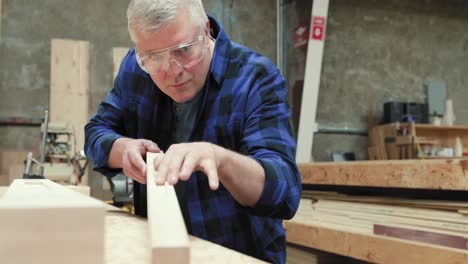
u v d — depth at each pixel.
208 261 0.68
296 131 4.14
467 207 1.89
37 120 3.80
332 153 4.73
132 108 1.42
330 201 2.72
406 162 1.96
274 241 1.30
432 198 2.23
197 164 0.85
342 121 4.80
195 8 1.15
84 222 0.55
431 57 5.16
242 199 1.03
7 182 3.48
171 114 1.38
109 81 4.05
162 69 1.14
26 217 0.54
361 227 2.38
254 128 1.17
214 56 1.28
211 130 1.28
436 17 5.20
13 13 3.84
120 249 0.74
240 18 4.50
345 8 4.87
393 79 5.00
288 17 4.50
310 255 2.81
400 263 1.99
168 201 0.72
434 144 4.48
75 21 3.99
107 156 1.28
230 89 1.26
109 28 4.07
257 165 1.00
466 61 5.30
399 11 5.06
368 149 4.71
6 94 3.79
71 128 3.22
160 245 0.52
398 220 2.18
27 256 0.54
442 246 1.84
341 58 4.84
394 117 4.48
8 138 3.76
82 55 3.88
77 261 0.55
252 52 1.34
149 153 1.15
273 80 1.25
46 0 3.92
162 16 1.08
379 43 4.97
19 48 3.84
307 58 4.06
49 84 3.88
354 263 2.73
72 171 3.20
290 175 1.07
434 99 5.00
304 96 4.06
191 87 1.21
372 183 2.16
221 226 1.28
